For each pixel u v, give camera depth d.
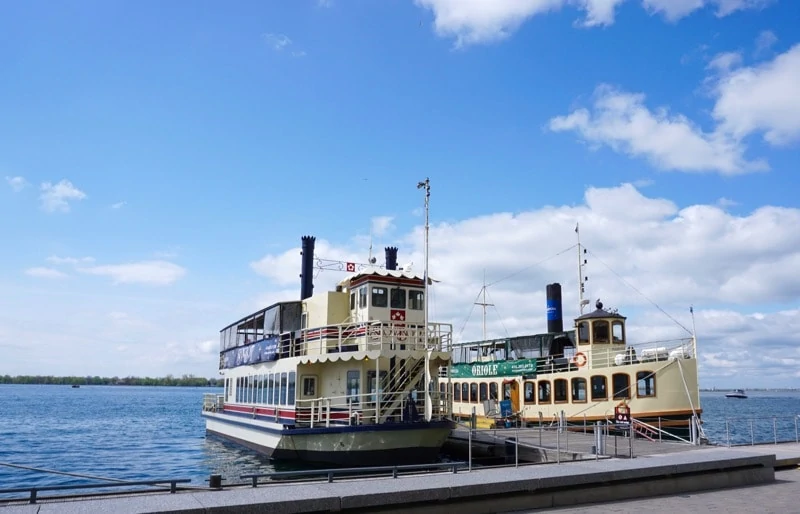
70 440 54.16
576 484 16.53
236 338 43.44
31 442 52.38
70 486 13.05
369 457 27.50
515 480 15.59
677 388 37.09
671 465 18.12
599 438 23.78
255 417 36.44
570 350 45.88
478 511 15.08
